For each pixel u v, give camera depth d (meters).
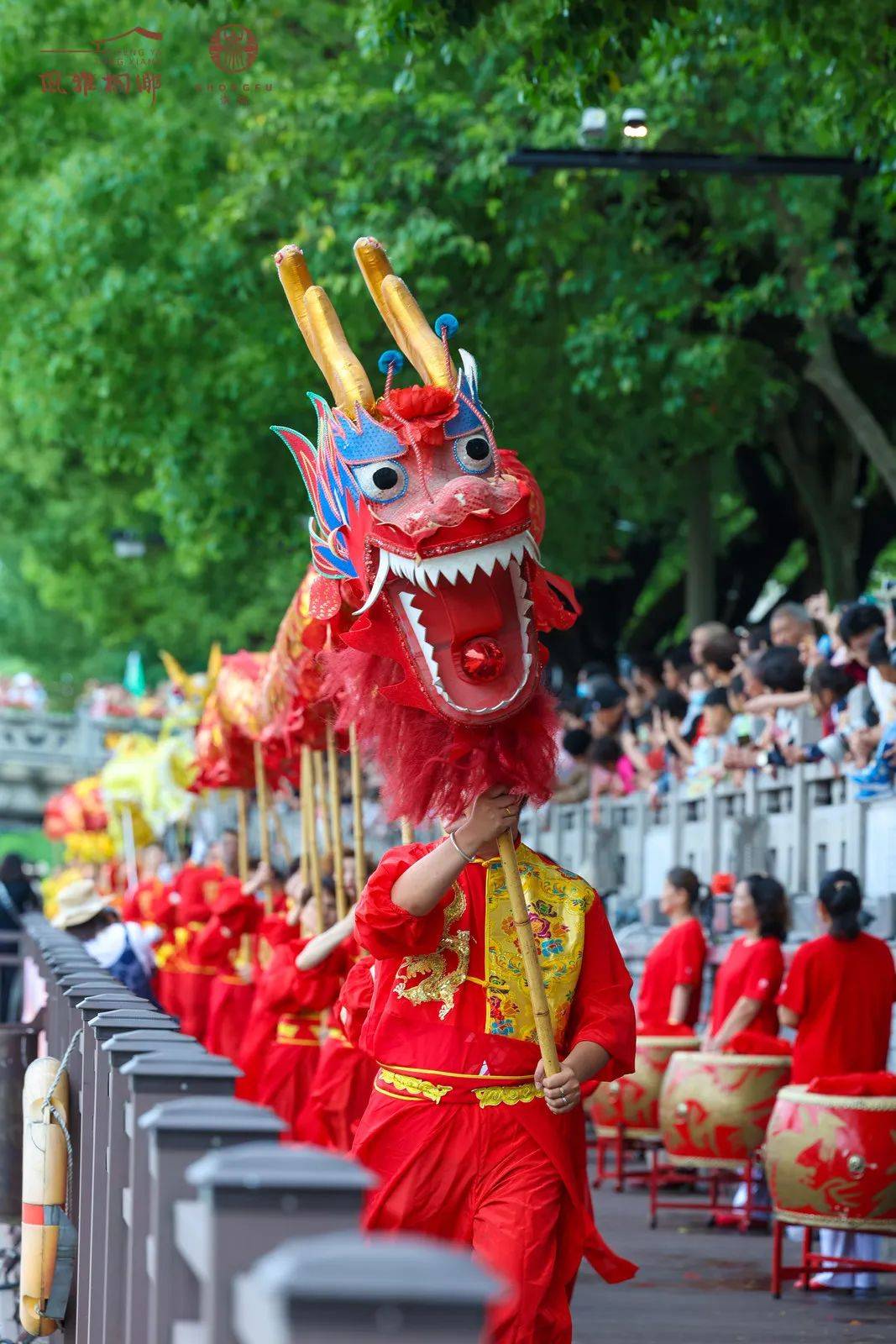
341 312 24.48
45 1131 8.22
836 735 16.50
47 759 56.38
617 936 21.38
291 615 11.77
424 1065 6.73
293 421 27.42
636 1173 17.14
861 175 18.00
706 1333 10.54
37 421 31.44
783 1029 18.00
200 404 27.34
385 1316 2.85
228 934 17.75
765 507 32.97
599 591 36.53
